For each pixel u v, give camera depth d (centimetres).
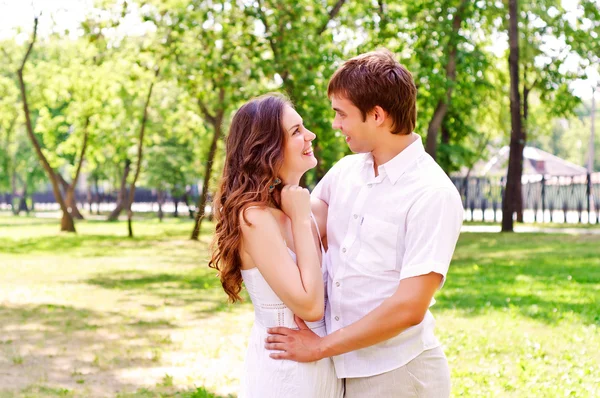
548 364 653
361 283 272
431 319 282
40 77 3077
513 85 2409
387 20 2041
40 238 2662
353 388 278
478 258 1617
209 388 601
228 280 281
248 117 279
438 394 277
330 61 1845
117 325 895
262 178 271
